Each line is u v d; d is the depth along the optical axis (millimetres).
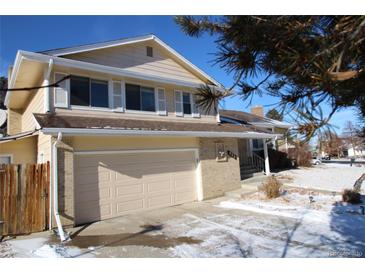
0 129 16266
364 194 10234
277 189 10617
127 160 9859
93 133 8281
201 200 11680
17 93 11695
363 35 1366
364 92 1774
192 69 13469
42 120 8273
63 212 7969
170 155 11148
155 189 10484
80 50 10102
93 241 6699
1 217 7223
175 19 2307
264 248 5633
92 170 8969
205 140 12281
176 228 7566
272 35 1754
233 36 1932
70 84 9664
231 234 6723
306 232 6500
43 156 9094
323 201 9367
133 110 11188
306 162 20094
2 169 7371
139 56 11906
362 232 6258
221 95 2152
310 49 1642
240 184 13328
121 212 9477
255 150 18656
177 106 12656
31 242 6699
